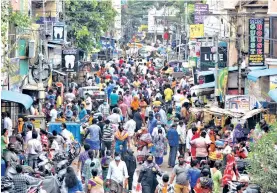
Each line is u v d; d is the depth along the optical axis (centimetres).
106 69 9831
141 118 5750
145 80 8350
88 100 6259
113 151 4841
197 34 9906
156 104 6172
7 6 5656
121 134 4778
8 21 5797
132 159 4069
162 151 4841
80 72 9056
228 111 5331
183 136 5038
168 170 4834
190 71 10475
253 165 3238
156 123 5244
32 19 7244
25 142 4616
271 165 3198
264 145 3256
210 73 7562
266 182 3181
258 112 5184
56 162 4197
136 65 11175
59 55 7750
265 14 7531
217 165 3662
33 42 6347
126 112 6231
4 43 5150
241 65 6669
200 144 4434
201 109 5581
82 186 3650
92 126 4847
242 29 7625
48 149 4406
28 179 3325
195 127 4809
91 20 10312
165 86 7462
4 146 4375
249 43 6338
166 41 17488
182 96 6494
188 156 4816
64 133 4800
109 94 7088
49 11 8694
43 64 6781
